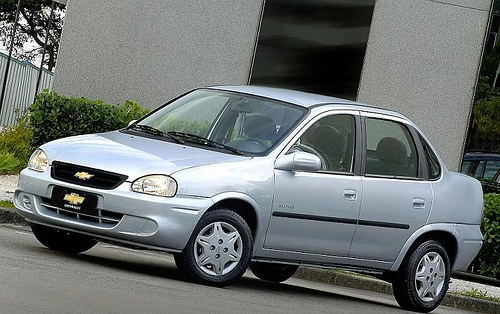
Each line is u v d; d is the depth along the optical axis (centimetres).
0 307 1054
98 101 2938
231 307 1369
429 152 1856
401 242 1792
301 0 3145
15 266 1395
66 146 1609
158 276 1593
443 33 3052
